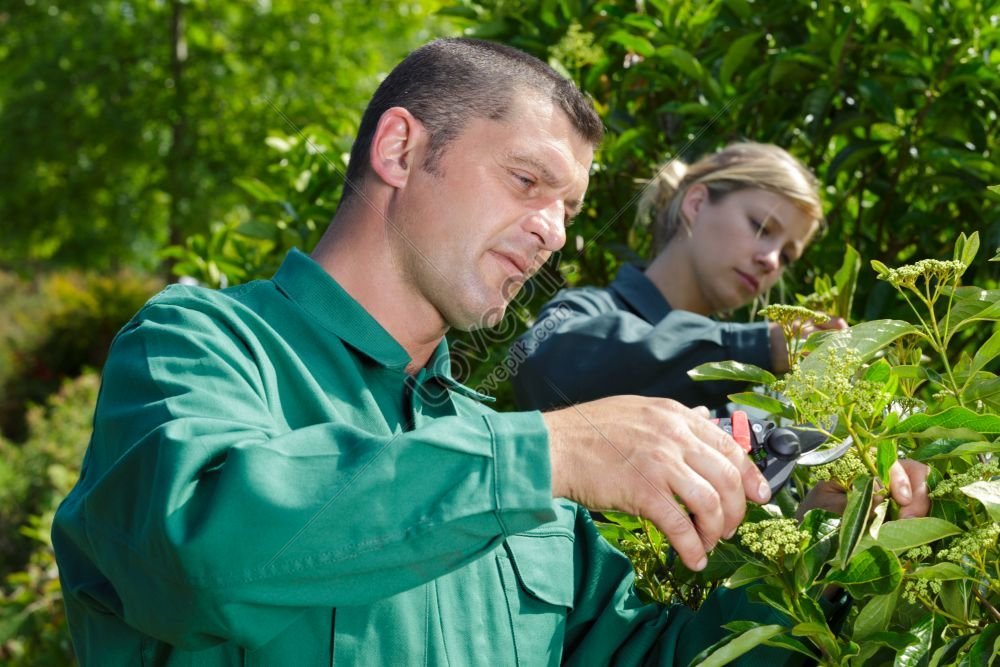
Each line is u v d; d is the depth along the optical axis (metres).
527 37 2.33
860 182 2.19
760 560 1.00
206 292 1.08
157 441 0.85
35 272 13.47
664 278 1.99
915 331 1.08
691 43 2.23
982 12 1.97
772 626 0.98
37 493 5.58
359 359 1.13
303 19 10.05
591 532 1.30
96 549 0.90
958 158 1.97
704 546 0.90
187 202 9.56
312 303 1.12
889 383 1.00
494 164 1.08
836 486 1.07
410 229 1.11
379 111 1.15
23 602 3.40
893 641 0.97
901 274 1.09
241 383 0.95
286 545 0.81
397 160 1.11
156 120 9.84
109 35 10.08
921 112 2.07
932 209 2.18
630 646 1.23
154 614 0.85
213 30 10.20
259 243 2.52
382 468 0.84
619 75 2.35
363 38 10.09
